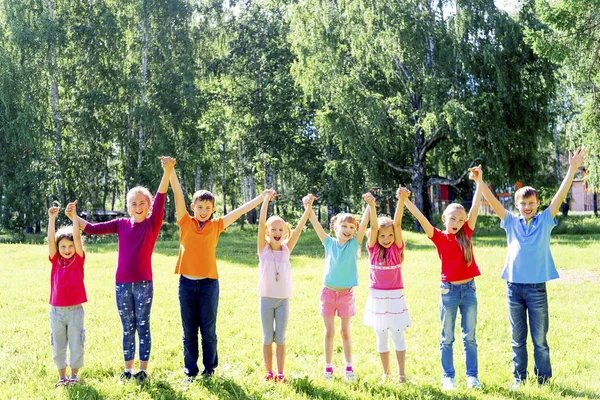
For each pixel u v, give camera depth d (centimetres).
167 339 714
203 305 539
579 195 5556
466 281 546
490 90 2688
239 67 3806
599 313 882
